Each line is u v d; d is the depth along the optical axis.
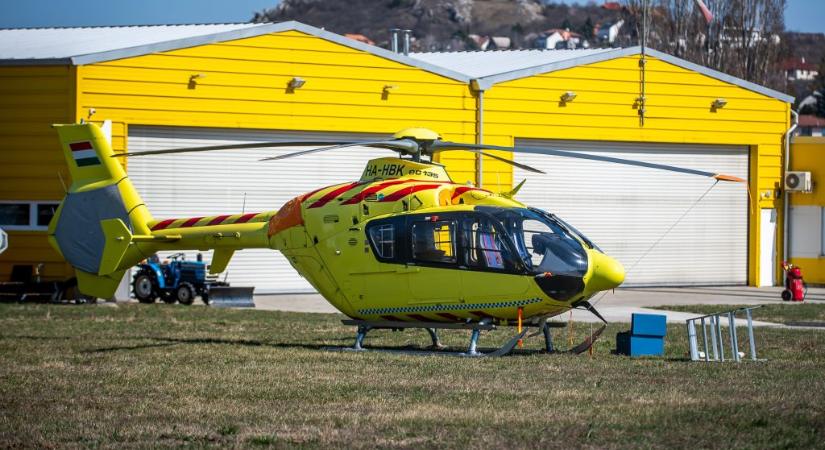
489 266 62.00
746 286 141.25
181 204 114.38
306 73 118.50
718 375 55.88
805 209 142.88
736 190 142.25
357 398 48.94
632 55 134.62
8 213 109.94
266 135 118.00
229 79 114.88
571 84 131.38
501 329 80.62
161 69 111.69
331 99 119.69
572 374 56.06
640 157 137.25
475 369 57.78
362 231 65.50
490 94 127.06
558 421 43.44
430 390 50.97
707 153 140.88
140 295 106.12
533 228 62.50
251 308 103.19
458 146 65.12
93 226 76.44
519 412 45.34
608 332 80.75
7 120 109.69
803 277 142.62
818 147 142.25
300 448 39.34
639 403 47.34
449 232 63.12
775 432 41.34
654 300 116.25
